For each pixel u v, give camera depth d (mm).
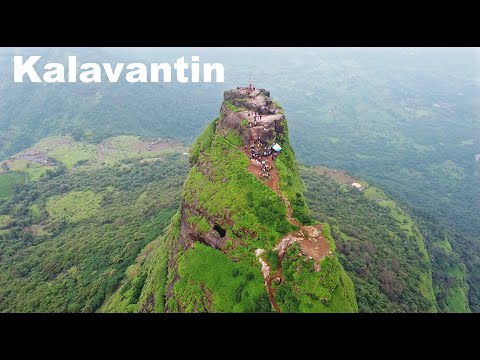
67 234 145875
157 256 78875
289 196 60625
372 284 97562
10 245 149000
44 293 99188
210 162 72688
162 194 163125
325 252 52438
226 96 86125
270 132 70938
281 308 49281
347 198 158250
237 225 57062
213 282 54438
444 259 146500
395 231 137625
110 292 87812
